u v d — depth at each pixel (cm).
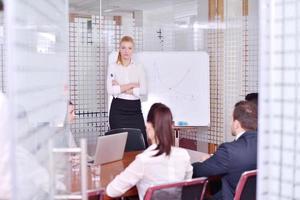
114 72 427
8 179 100
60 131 134
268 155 100
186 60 495
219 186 266
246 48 482
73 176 175
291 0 96
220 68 515
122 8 634
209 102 505
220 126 515
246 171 223
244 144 231
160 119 224
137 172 223
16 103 79
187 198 217
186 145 554
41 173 102
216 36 518
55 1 131
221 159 231
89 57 500
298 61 98
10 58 78
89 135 504
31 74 93
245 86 485
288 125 99
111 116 435
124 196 240
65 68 160
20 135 82
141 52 485
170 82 492
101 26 506
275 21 97
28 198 89
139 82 435
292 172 100
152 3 614
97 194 190
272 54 97
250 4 475
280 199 100
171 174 227
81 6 612
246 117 237
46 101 110
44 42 111
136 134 366
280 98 99
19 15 81
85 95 501
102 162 289
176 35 549
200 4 543
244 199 222
